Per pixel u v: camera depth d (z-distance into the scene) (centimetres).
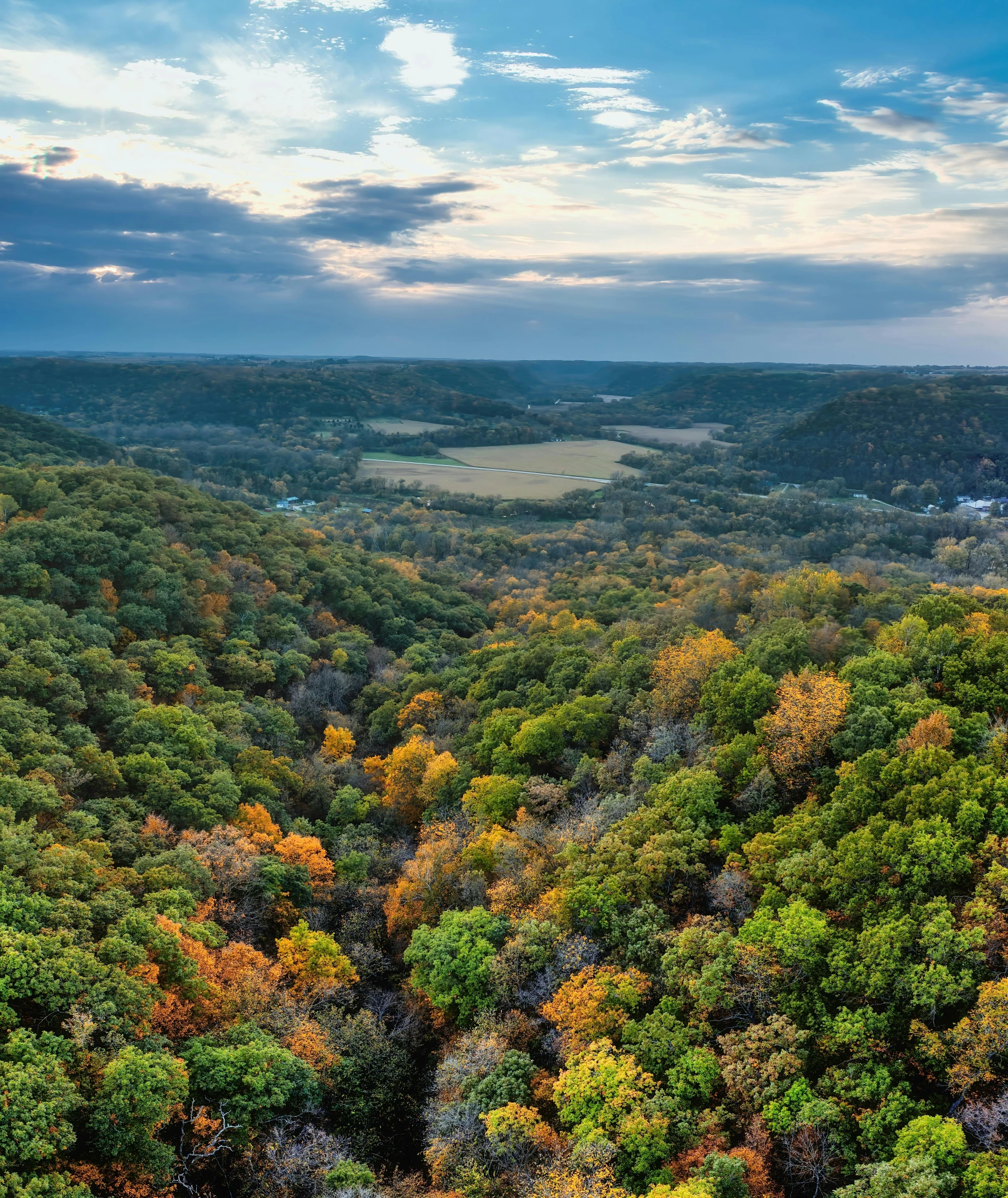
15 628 7519
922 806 4356
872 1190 2769
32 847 4459
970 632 6381
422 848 5953
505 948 4612
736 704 6269
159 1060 3403
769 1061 3400
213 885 5147
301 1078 3906
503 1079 3803
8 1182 2794
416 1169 3997
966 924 3631
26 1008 3600
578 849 5178
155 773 6266
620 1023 3962
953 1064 3256
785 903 4238
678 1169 3216
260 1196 3434
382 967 5278
